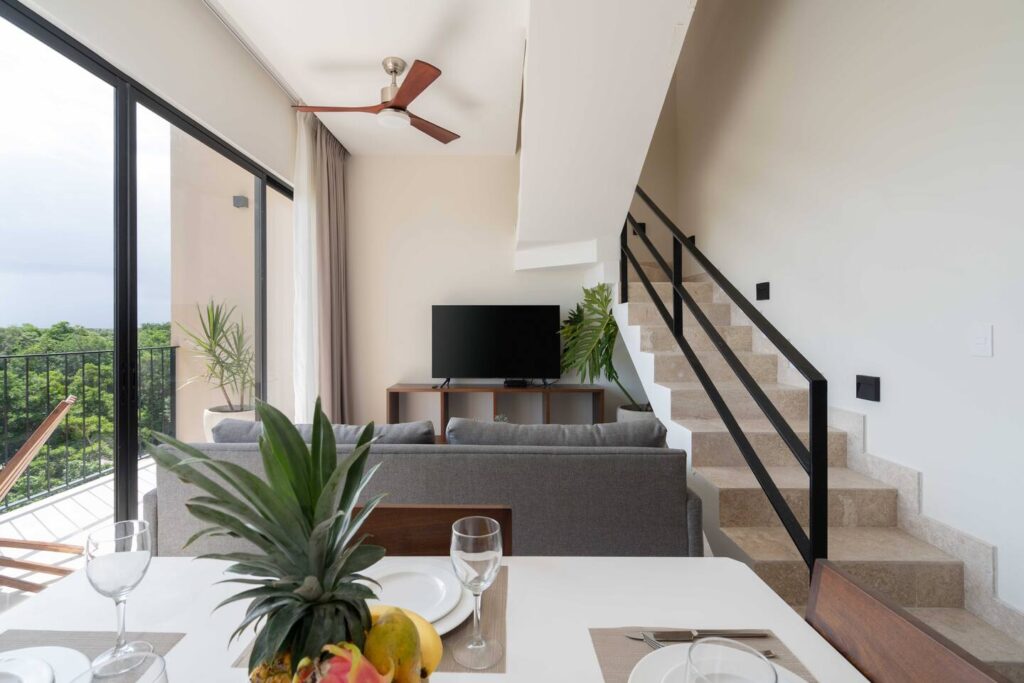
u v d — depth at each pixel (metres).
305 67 2.93
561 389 4.15
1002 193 1.69
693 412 2.68
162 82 2.19
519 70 2.96
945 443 1.91
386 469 1.65
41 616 0.77
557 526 1.65
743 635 0.72
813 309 2.67
